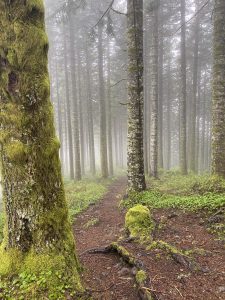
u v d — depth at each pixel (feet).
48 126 11.81
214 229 20.33
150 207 29.22
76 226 30.78
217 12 34.19
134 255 16.11
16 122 11.14
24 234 11.50
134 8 33.09
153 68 58.85
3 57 11.02
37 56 11.43
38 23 11.50
